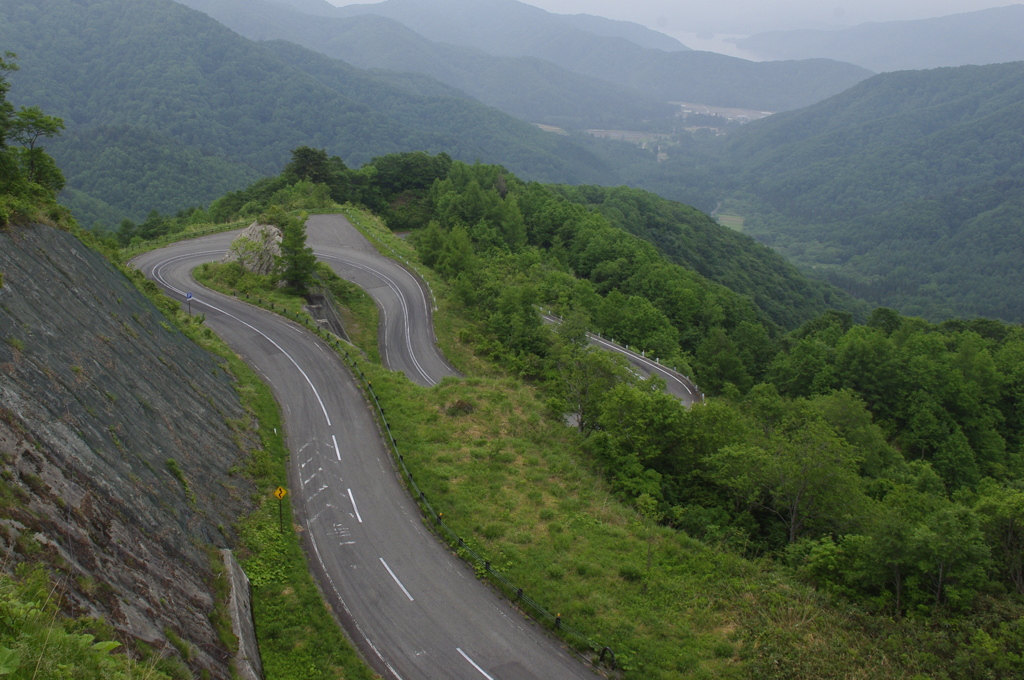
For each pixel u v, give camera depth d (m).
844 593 25.17
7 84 36.72
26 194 33.28
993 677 19.27
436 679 21.11
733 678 21.05
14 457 16.08
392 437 35.19
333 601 24.19
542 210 121.38
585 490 32.91
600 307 80.00
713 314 94.19
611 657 21.75
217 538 23.86
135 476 21.03
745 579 26.25
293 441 35.28
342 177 114.94
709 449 36.19
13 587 12.20
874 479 44.62
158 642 15.61
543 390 51.88
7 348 19.50
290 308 54.75
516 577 25.83
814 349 74.88
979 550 22.53
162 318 36.62
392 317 65.44
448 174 123.44
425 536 28.41
